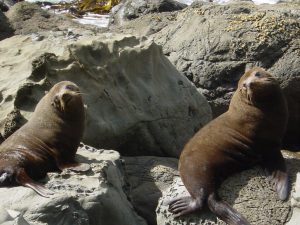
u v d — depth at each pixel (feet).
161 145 55.11
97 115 51.98
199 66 62.64
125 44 55.47
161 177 50.49
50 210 39.75
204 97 58.95
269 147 43.29
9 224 37.04
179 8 81.76
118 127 52.70
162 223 42.19
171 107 55.83
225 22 64.18
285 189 41.22
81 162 45.65
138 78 55.21
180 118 56.29
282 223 40.19
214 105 62.08
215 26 64.18
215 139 43.42
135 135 53.93
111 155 47.32
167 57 64.44
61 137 44.93
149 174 50.67
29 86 50.78
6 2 94.27
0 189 42.16
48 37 62.39
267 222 40.32
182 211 41.50
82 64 52.80
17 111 50.01
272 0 84.94
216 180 42.34
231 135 43.37
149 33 71.97
